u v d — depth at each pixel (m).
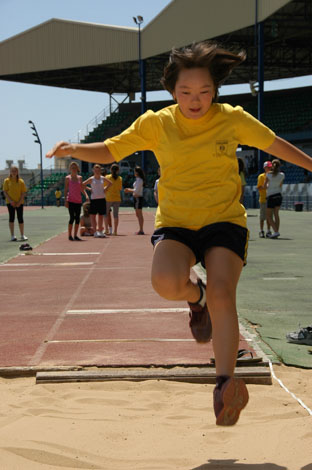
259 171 43.16
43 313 6.28
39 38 56.44
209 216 2.99
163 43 48.19
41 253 12.38
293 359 4.48
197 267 9.49
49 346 4.89
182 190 3.00
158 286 2.78
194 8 44.19
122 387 3.93
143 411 3.43
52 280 8.70
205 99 2.86
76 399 3.65
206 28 43.34
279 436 2.94
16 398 3.67
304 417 3.23
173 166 3.01
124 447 2.86
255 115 59.16
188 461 2.66
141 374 4.09
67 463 2.62
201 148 2.96
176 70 2.86
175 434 3.03
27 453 2.70
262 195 16.02
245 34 45.78
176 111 3.03
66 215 35.06
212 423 3.18
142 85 51.00
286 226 20.98
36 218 30.84
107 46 52.91
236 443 2.88
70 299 7.09
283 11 40.94
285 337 5.16
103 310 6.36
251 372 4.01
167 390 3.87
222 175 3.00
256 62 56.56
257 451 2.76
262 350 4.71
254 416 3.31
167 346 4.84
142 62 50.72
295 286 7.97
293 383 3.96
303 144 53.47
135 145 3.04
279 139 3.04
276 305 6.61
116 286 7.99
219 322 2.67
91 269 9.84
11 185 15.66
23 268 10.12
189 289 3.18
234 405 2.46
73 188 15.34
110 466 2.62
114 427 3.13
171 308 6.39
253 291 7.57
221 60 2.86
